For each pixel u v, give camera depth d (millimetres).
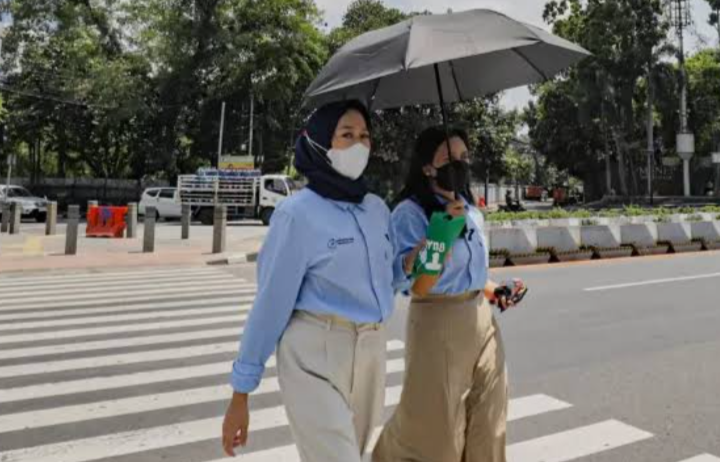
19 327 7145
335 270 2076
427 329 2598
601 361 5727
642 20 34844
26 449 3785
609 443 3867
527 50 3002
